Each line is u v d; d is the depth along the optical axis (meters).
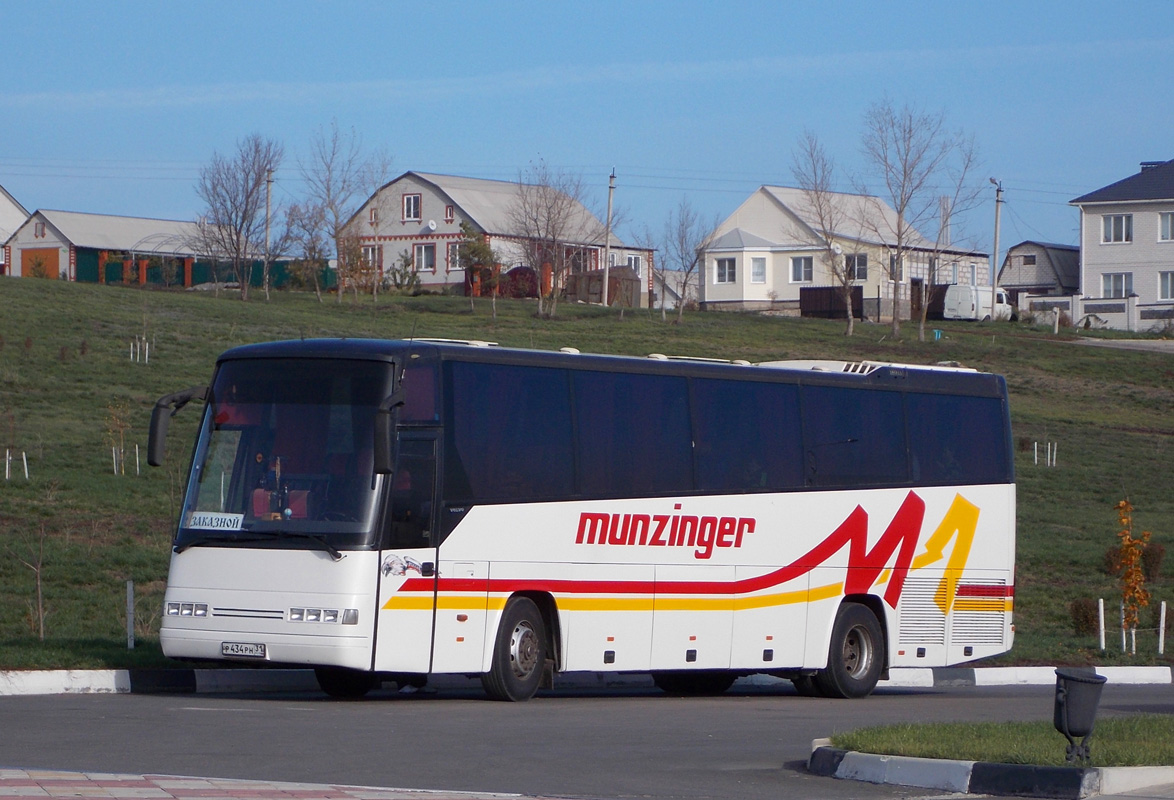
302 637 29.53
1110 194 188.88
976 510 42.00
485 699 33.94
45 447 75.06
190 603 30.59
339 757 22.30
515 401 32.69
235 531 30.53
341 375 30.91
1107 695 41.22
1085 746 21.05
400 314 143.50
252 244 167.00
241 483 30.94
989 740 23.09
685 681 41.66
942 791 20.77
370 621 29.58
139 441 78.56
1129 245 187.62
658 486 35.06
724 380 37.00
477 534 31.48
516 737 25.88
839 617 38.78
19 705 29.08
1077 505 89.38
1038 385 128.38
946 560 41.19
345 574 29.55
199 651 30.39
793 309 197.12
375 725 26.95
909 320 179.38
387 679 34.97
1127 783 20.31
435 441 31.03
